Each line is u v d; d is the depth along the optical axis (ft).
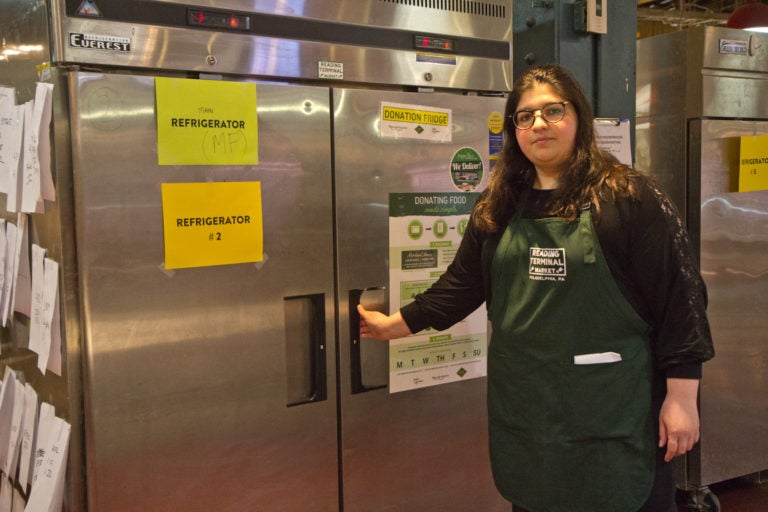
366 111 5.83
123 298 4.82
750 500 9.82
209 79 5.10
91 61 4.62
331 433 5.87
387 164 5.99
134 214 4.83
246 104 5.20
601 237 4.68
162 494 5.07
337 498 5.96
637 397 4.76
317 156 5.59
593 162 4.87
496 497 6.95
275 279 5.46
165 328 4.99
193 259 5.06
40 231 5.08
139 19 4.78
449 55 6.31
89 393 4.75
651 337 4.91
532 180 5.21
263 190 5.34
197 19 5.00
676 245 4.63
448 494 6.64
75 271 4.75
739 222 9.14
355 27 5.75
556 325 4.77
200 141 5.03
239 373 5.33
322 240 5.68
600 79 8.04
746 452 9.63
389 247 6.07
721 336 9.20
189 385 5.12
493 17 6.61
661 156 9.32
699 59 8.69
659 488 4.95
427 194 6.26
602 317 4.70
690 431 4.68
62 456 4.80
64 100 4.63
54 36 4.52
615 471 4.75
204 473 5.24
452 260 6.49
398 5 5.98
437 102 6.26
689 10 19.10
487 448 6.86
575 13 7.76
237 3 5.16
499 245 5.12
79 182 4.63
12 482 5.86
